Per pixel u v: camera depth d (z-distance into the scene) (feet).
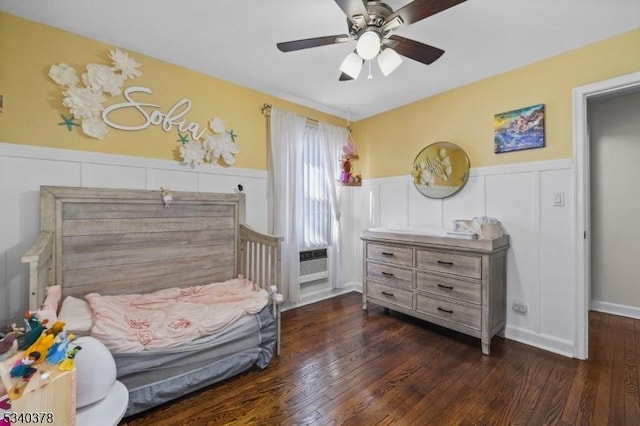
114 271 7.13
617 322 9.45
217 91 8.96
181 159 8.27
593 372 6.51
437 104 10.03
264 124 10.07
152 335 5.32
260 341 6.71
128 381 5.08
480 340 8.14
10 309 6.01
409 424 5.00
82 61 6.81
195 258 8.38
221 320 6.14
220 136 8.96
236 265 9.15
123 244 7.25
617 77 6.60
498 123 8.50
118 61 7.17
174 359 5.49
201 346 5.78
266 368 6.73
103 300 6.25
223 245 8.93
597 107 10.52
